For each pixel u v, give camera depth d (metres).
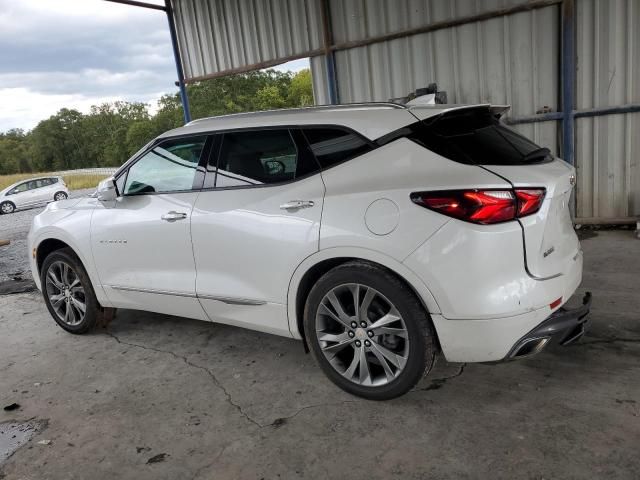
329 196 2.64
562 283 2.49
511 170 2.36
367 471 2.25
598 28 5.66
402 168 2.50
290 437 2.55
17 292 5.85
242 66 8.98
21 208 22.09
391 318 2.55
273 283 2.91
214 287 3.19
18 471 2.50
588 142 6.00
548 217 2.41
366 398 2.78
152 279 3.52
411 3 6.77
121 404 3.05
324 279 2.71
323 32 7.66
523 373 2.92
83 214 3.88
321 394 2.92
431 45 6.78
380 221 2.45
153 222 3.40
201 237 3.16
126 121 109.12
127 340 4.02
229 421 2.75
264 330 3.10
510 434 2.39
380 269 2.53
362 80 7.53
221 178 3.16
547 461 2.19
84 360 3.73
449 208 2.29
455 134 2.58
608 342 3.18
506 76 6.33
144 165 3.55
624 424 2.38
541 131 6.24
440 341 2.44
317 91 8.15
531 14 5.99
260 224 2.89
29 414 3.04
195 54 9.62
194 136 3.32
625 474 2.07
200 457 2.47
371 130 2.67
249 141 3.05
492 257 2.26
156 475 2.37
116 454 2.56
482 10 6.26
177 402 3.01
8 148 118.81
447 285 2.32
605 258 4.79
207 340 3.88
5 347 4.15
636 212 5.95
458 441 2.38
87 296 4.03
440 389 2.84
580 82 5.89
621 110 5.73
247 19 8.62
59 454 2.61
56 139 112.19
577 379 2.81
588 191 6.12
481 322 2.31
